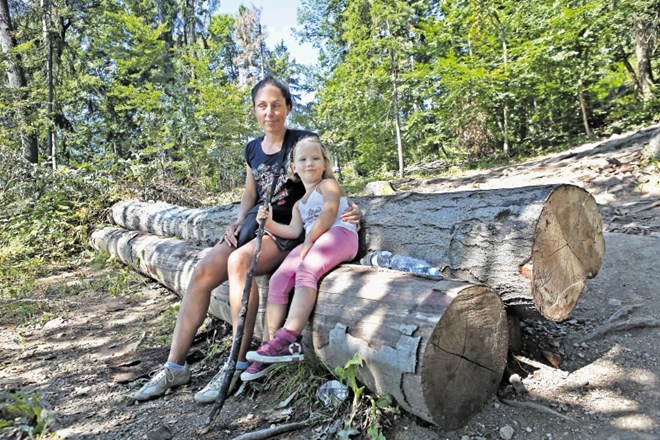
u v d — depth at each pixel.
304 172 2.58
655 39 13.27
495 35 13.12
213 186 14.23
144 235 5.50
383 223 2.75
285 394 2.33
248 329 2.50
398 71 15.46
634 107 13.07
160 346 3.24
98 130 19.42
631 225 4.60
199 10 25.80
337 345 2.12
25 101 11.95
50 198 7.50
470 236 2.29
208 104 14.96
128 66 16.86
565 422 1.92
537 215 2.08
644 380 2.14
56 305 4.35
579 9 11.41
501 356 2.02
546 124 14.62
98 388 2.65
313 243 2.43
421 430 1.92
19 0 14.56
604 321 2.76
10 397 2.46
